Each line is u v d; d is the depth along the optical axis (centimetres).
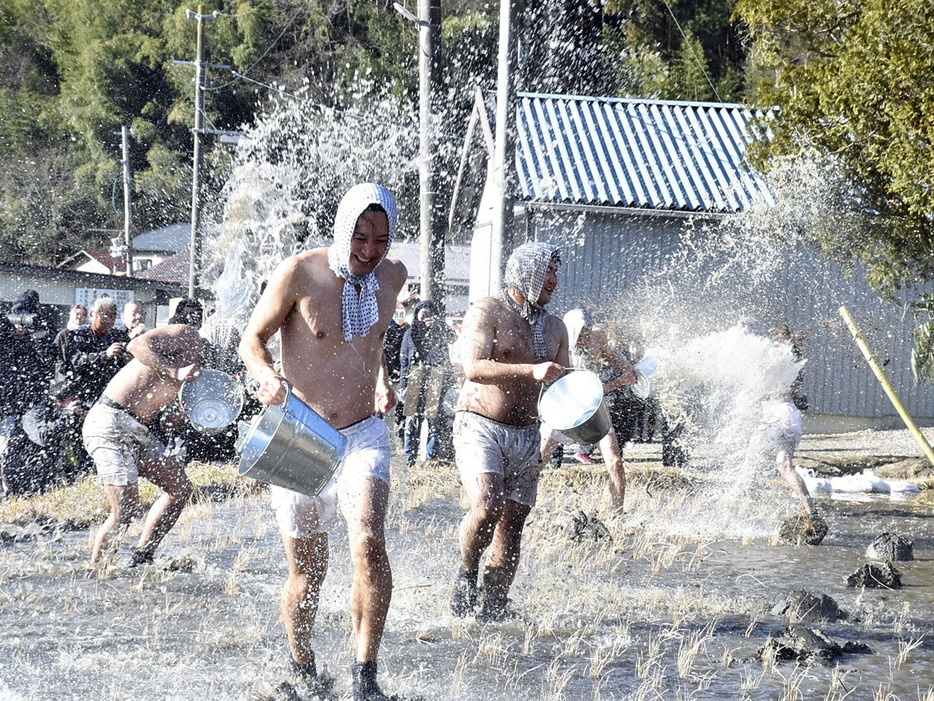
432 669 1034
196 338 1462
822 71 2556
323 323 930
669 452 2647
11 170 10581
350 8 8894
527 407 1220
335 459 898
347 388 938
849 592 1439
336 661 1048
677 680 1027
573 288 3800
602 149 4022
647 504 2055
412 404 2550
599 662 1063
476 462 1198
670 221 3825
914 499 2338
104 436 1426
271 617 1208
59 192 10575
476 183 4788
